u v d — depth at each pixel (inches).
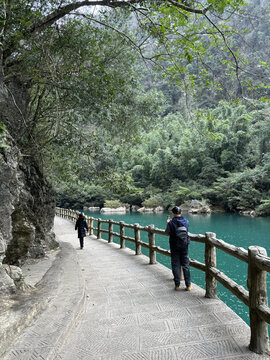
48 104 231.0
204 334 108.2
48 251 294.8
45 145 237.8
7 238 129.5
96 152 208.7
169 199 1588.3
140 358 92.7
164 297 155.3
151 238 250.5
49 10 176.7
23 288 140.5
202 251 470.9
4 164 129.6
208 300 145.3
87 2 170.2
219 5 141.6
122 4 172.6
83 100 185.5
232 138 1413.6
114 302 152.4
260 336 92.5
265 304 92.7
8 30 159.9
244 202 1205.1
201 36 163.5
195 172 1668.3
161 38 166.6
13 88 203.3
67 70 181.0
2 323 98.8
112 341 105.7
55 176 332.2
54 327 107.7
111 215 1449.3
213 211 1366.9
